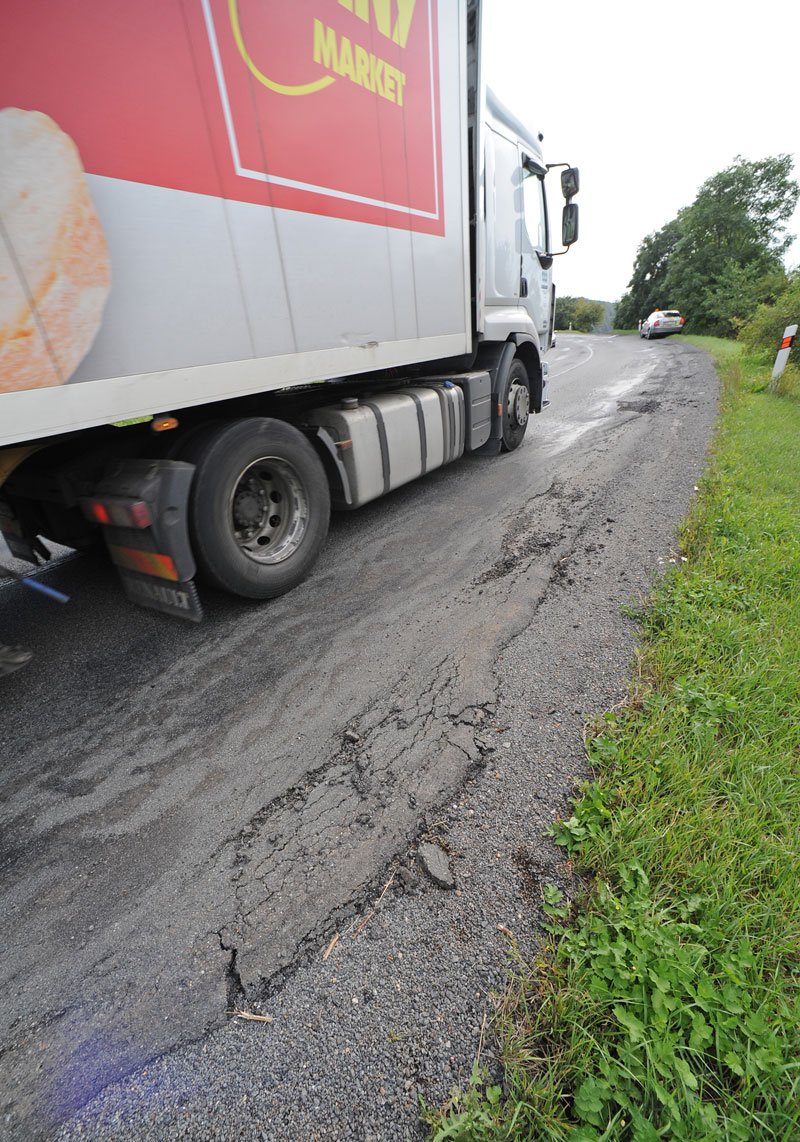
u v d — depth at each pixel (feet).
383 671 7.95
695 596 8.95
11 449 6.80
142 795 6.12
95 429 8.08
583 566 10.72
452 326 13.43
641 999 3.82
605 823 5.28
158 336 6.68
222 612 9.94
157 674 8.28
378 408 12.06
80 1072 3.79
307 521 10.47
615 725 6.46
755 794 5.38
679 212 125.29
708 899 4.45
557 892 4.68
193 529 8.49
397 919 4.62
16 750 6.94
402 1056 3.75
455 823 5.46
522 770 6.02
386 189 10.22
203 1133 3.45
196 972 4.35
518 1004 3.98
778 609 8.77
